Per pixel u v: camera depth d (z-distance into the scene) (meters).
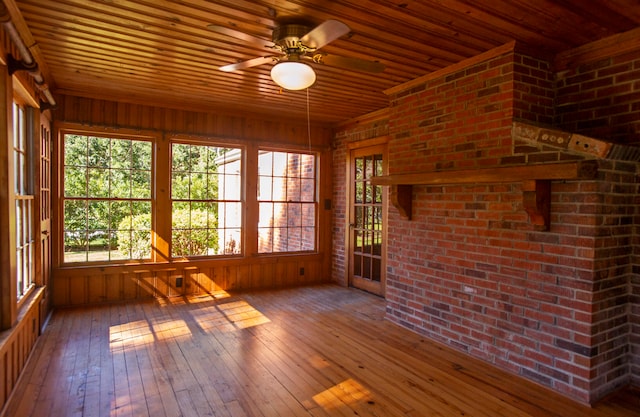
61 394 2.51
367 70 2.71
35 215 3.49
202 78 3.90
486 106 3.11
